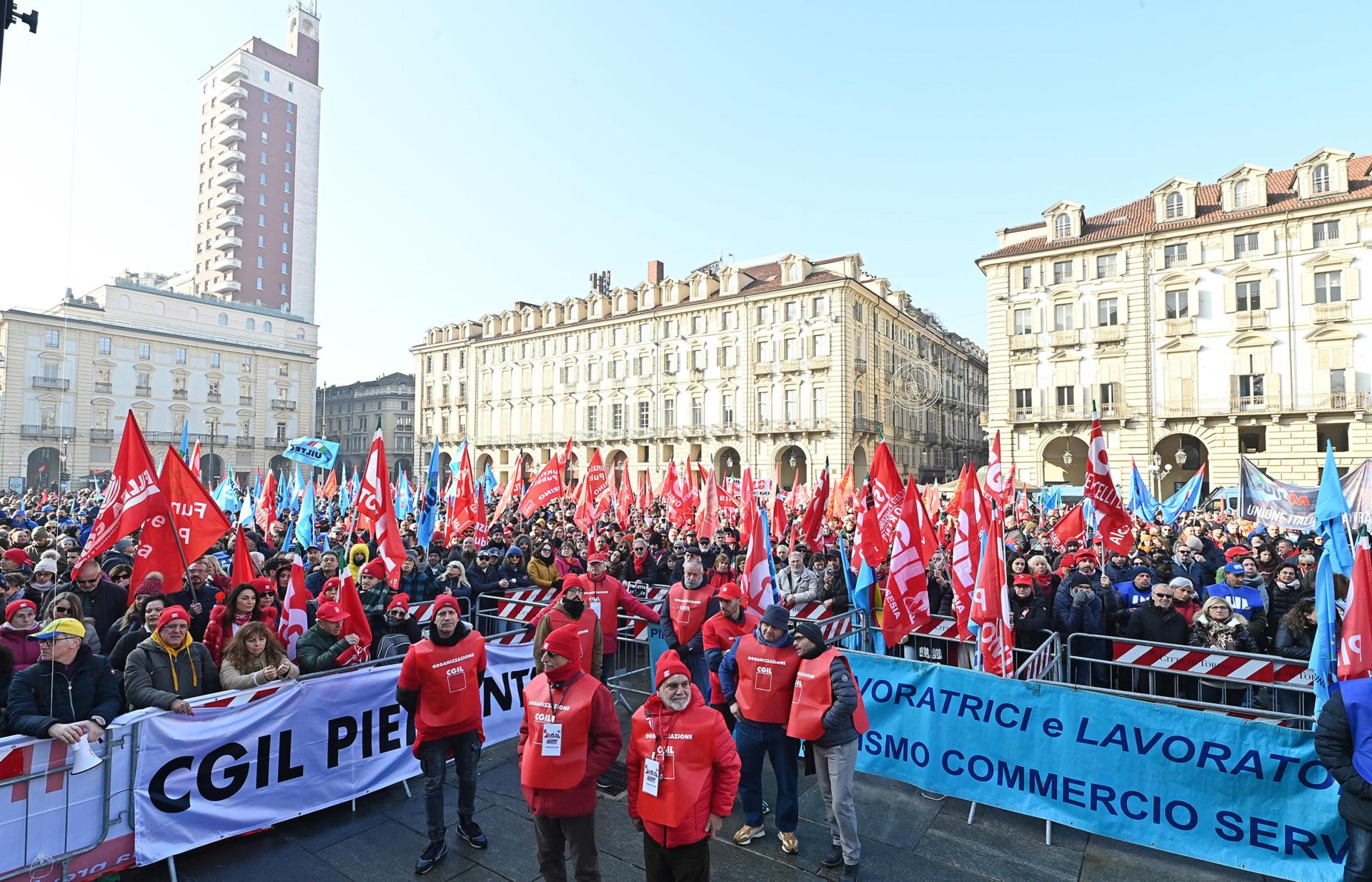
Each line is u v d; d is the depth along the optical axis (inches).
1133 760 218.8
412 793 264.7
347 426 4008.4
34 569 365.7
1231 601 341.1
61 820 186.5
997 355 1827.0
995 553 270.5
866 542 369.1
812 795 265.7
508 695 309.4
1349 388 1453.0
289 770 234.8
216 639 251.9
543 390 2726.4
